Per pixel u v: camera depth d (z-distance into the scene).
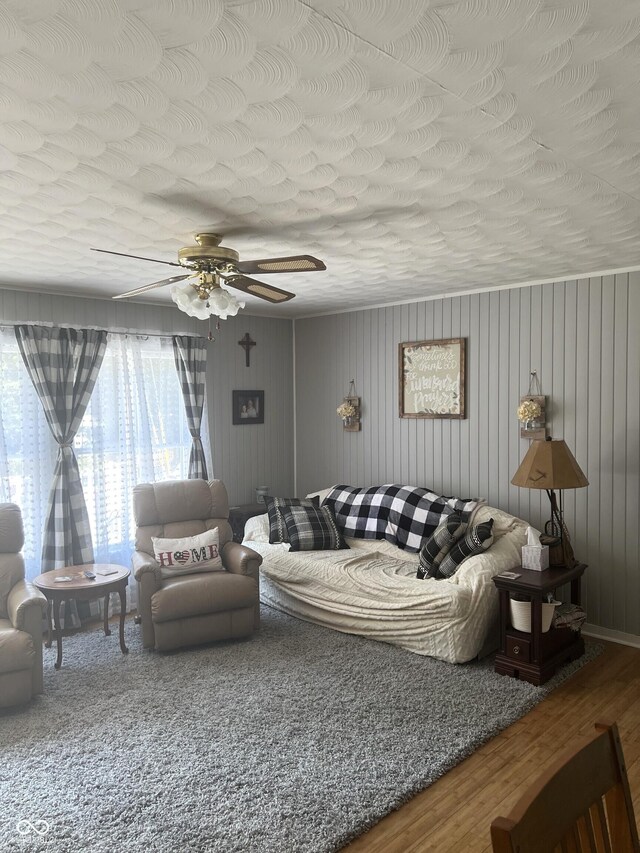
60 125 2.00
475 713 3.31
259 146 2.19
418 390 5.40
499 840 0.95
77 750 2.99
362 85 1.79
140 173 2.42
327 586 4.55
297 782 2.72
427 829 2.49
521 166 2.42
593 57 1.67
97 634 4.54
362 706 3.39
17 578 3.92
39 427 4.77
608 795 1.22
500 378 4.90
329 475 6.23
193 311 3.17
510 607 3.82
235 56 1.62
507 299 4.83
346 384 6.00
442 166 2.40
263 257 3.87
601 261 4.11
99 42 1.54
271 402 6.33
